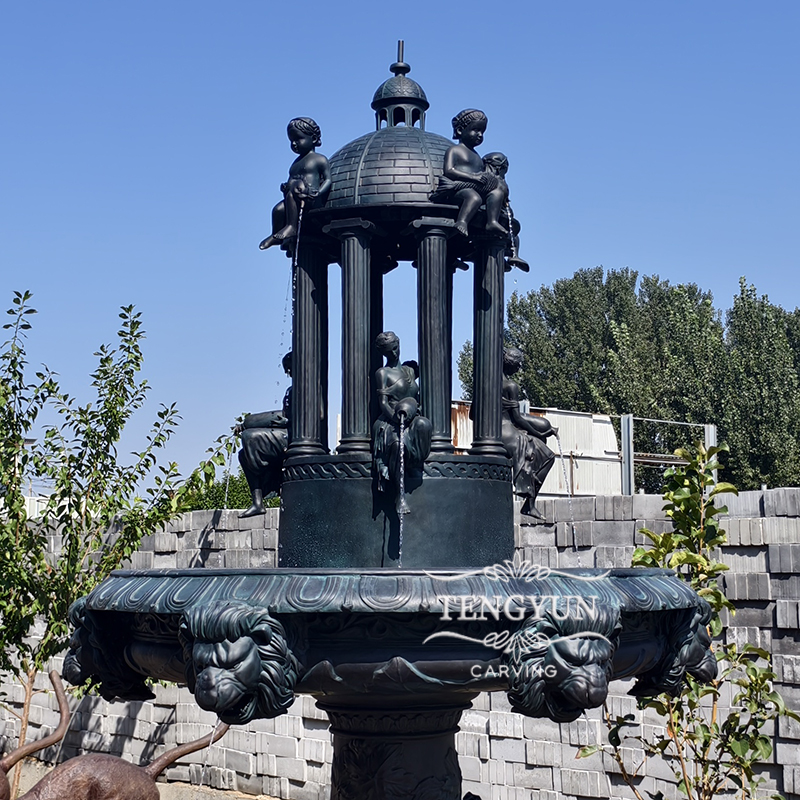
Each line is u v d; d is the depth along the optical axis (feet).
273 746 40.45
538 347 131.64
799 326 126.31
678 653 15.38
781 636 29.99
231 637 12.47
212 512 41.98
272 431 17.57
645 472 114.01
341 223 16.53
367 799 15.23
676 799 31.40
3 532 35.12
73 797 13.75
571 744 33.78
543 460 18.52
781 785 29.66
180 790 42.83
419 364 16.31
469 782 35.91
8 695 50.34
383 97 17.95
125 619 14.97
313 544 15.99
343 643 12.94
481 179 16.46
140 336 37.19
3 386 35.32
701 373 115.85
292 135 17.02
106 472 36.81
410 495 15.71
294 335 17.28
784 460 108.58
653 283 146.51
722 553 31.09
